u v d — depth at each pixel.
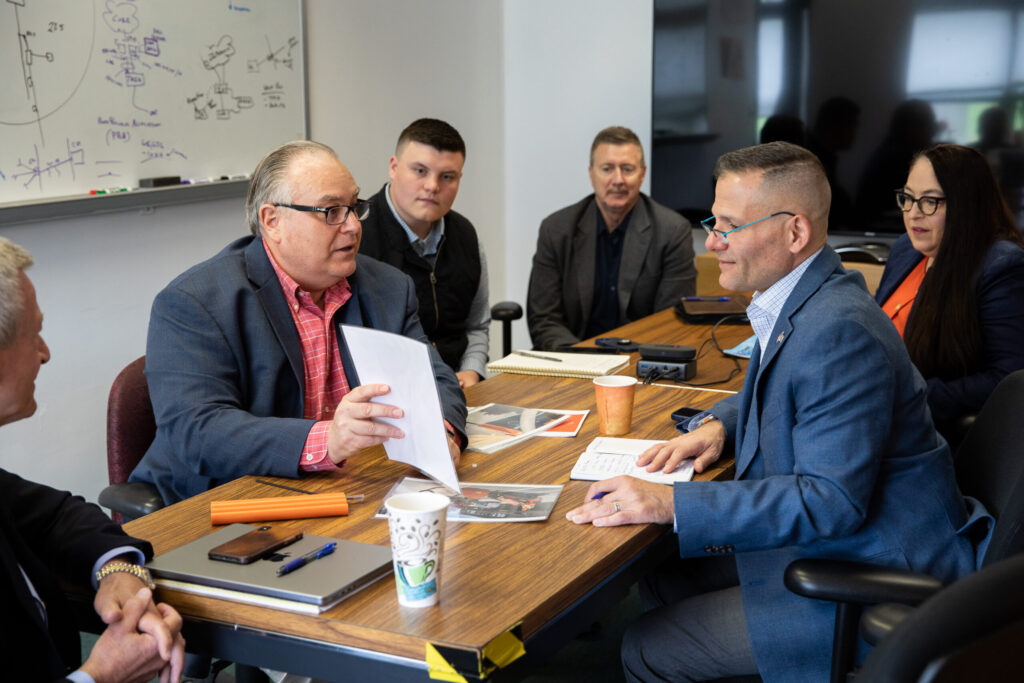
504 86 4.68
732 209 1.51
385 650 1.04
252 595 1.12
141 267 2.98
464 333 3.00
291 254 1.77
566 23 4.47
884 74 3.65
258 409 1.75
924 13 3.53
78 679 1.07
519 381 2.25
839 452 1.35
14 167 2.54
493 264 4.77
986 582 0.72
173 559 1.21
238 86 3.22
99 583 1.21
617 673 2.24
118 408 1.83
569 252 3.31
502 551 1.26
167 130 2.98
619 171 3.14
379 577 1.17
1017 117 3.44
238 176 3.26
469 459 1.66
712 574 1.79
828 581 1.23
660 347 2.29
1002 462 1.52
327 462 1.54
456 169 2.65
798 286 1.48
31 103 2.56
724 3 3.92
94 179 2.77
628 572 1.32
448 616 1.07
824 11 3.72
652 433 1.80
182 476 1.68
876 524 1.41
